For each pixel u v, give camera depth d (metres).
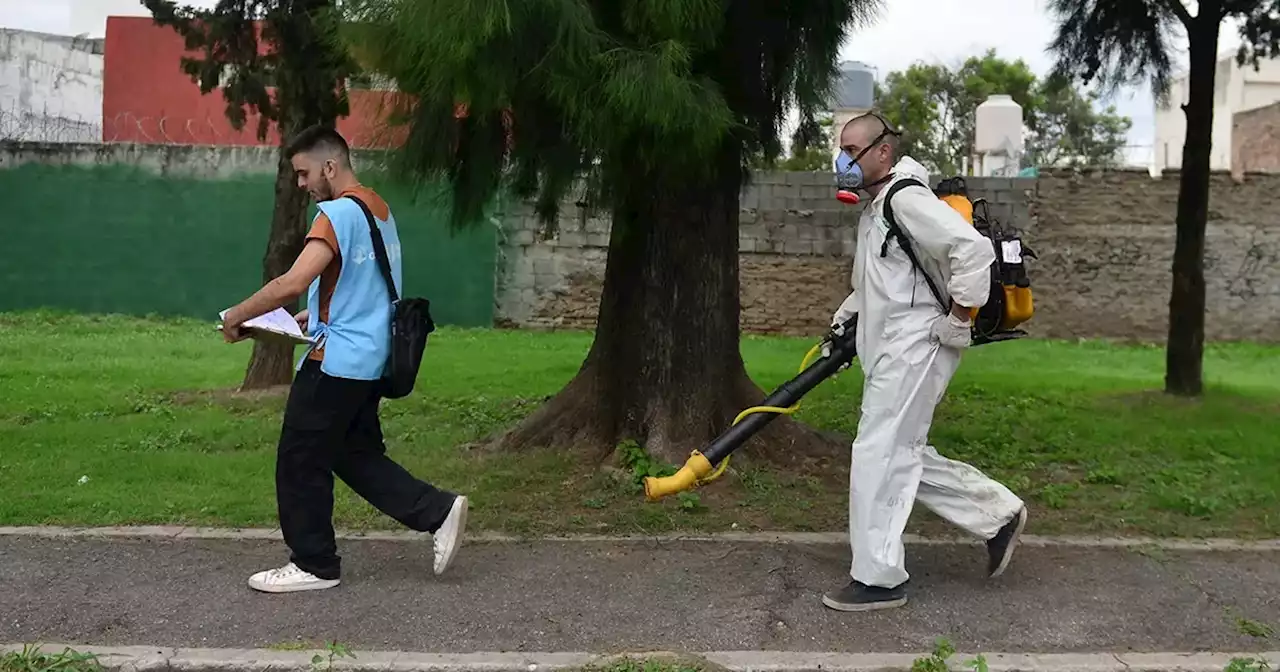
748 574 4.83
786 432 6.81
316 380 4.43
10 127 21.22
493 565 4.93
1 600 4.40
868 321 4.43
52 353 11.92
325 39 6.30
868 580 4.37
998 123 23.14
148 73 20.94
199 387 9.79
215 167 15.88
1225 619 4.38
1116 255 16.11
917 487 4.48
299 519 4.52
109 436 7.53
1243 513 5.99
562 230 15.70
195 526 5.46
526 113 5.55
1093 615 4.41
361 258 4.43
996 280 4.45
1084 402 9.87
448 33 4.56
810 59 5.96
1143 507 6.09
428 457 6.90
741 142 6.25
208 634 4.07
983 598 4.59
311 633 4.10
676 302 6.53
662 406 6.51
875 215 4.47
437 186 6.32
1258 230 16.03
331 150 4.60
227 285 15.98
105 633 4.08
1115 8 9.95
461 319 15.98
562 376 10.96
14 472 6.44
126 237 16.00
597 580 4.73
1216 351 15.00
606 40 4.96
